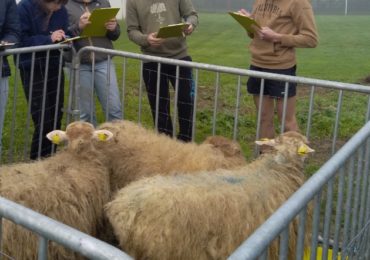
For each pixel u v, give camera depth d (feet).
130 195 10.48
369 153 9.94
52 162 13.21
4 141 23.36
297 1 17.47
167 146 14.46
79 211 12.30
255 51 18.57
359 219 10.23
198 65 16.39
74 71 19.03
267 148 13.28
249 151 23.08
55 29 19.66
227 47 64.95
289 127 18.25
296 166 12.27
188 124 21.12
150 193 10.25
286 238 6.25
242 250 5.29
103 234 13.33
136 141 14.70
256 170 12.03
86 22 17.63
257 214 10.71
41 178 12.20
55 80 19.71
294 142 12.32
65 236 5.94
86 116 20.42
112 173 14.24
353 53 61.46
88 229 12.63
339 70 48.16
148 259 10.34
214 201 10.32
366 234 10.91
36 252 11.35
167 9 20.29
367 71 47.60
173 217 10.00
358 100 32.50
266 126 18.94
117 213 10.51
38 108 19.45
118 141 14.62
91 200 12.71
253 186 11.04
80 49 18.72
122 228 10.43
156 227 10.05
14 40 17.69
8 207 6.50
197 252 10.24
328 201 7.96
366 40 76.89
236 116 16.33
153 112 21.43
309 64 51.93
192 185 10.57
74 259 11.89
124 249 10.59
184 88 20.76
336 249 8.98
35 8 18.97
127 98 31.19
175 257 10.16
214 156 13.73
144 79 21.09
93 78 18.93
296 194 6.60
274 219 5.92
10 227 10.91
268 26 18.11
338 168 7.79
